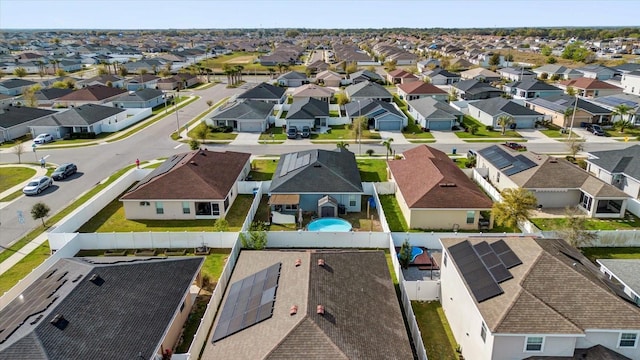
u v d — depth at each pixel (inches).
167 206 1642.5
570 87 3905.0
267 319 863.7
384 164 2240.4
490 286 931.3
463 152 2453.2
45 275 1041.5
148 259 1107.9
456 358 978.1
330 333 804.6
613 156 1966.0
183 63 6865.2
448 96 3789.4
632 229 1571.1
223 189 1681.8
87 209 1631.4
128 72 5772.6
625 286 1027.9
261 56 7711.6
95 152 2460.6
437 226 1563.7
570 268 931.3
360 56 7175.2
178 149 2513.5
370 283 1021.8
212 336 880.9
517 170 1828.2
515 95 3981.3
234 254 1314.0
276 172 1894.7
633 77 3892.7
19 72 5300.2
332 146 2571.4
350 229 1536.7
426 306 1155.3
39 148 2534.5
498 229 1560.0
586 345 850.8
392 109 3080.7
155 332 883.4
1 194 1866.4
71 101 3533.5
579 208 1739.7
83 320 846.5
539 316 840.3
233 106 3080.7
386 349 822.5
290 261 1069.8
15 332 808.3
